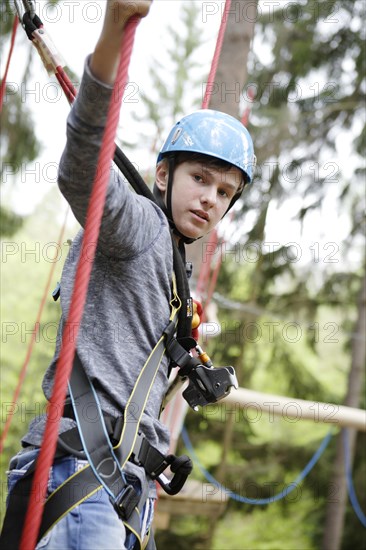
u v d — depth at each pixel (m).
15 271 19.48
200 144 2.54
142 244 2.32
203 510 6.91
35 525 1.80
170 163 2.59
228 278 14.53
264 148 13.67
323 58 14.36
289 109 13.55
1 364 16.28
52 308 14.62
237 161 2.58
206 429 15.41
